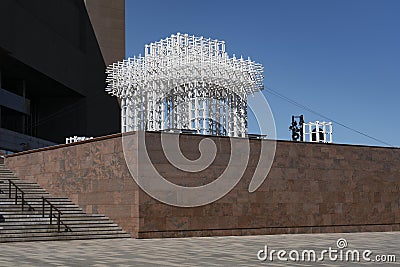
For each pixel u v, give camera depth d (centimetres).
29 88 6544
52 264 1502
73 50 6606
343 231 2902
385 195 3077
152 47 3541
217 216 2553
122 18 7288
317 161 2869
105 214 2525
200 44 3431
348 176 2959
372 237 2559
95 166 2605
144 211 2383
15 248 1917
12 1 5341
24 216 2397
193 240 2302
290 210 2756
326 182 2883
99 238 2331
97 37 7106
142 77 3594
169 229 2431
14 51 5347
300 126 3894
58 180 2831
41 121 6969
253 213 2650
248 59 3556
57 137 6925
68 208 2642
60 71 6294
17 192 2806
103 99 7081
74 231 2316
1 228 2192
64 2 6456
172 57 3438
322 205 2856
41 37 5897
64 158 2798
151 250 1883
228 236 2542
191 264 1521
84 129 6900
